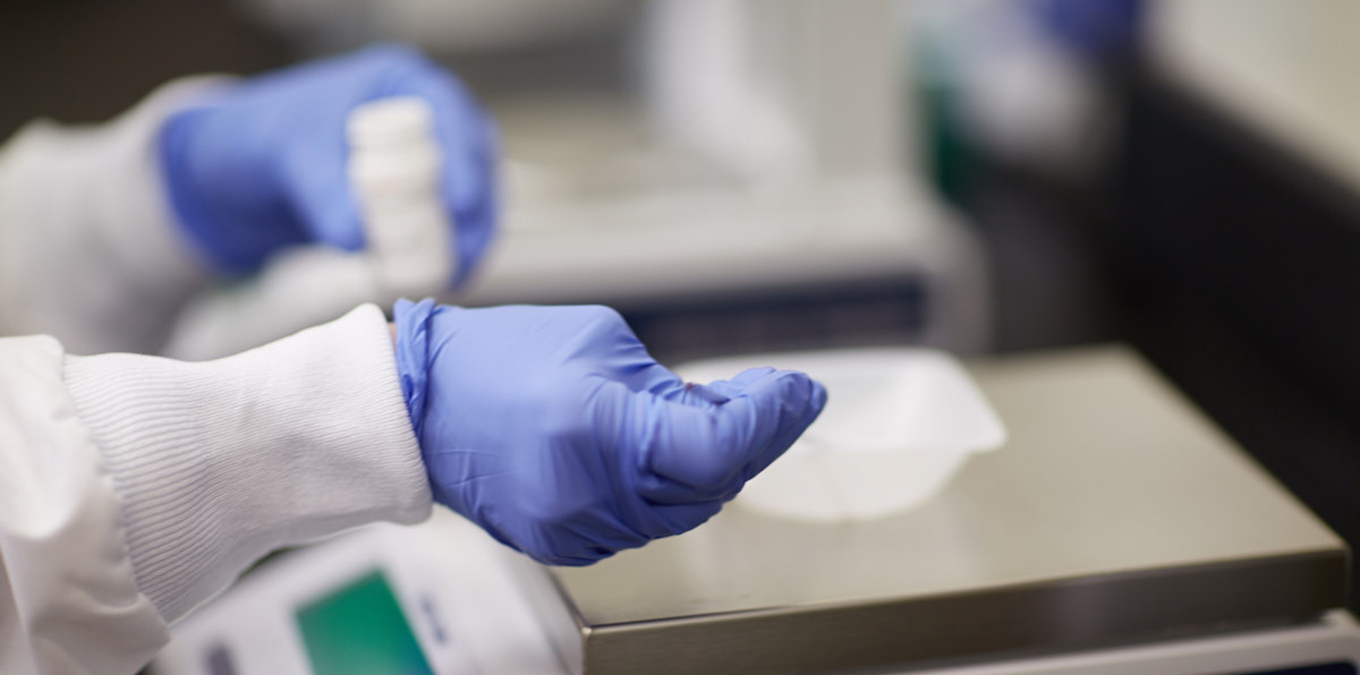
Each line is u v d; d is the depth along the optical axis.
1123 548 0.59
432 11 1.79
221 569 0.58
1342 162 1.13
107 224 1.22
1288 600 0.59
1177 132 1.47
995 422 0.61
